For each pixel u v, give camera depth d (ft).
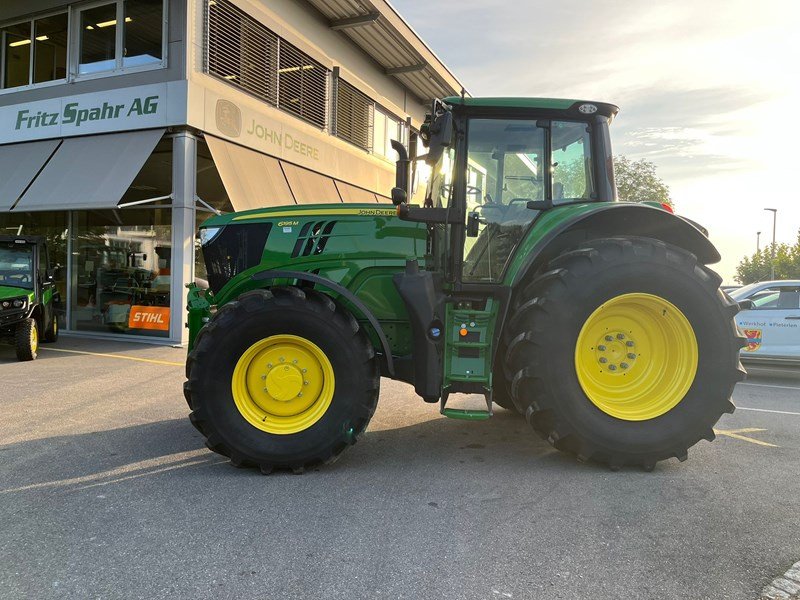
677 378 12.56
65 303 38.70
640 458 12.19
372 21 45.34
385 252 13.79
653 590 7.55
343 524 9.51
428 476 11.95
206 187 36.27
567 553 8.54
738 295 29.09
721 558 8.41
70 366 25.82
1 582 7.64
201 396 11.87
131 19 34.32
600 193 14.03
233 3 35.68
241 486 11.28
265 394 12.41
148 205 34.65
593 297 12.10
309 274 12.94
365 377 12.16
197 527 9.36
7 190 34.68
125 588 7.50
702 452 13.94
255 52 38.06
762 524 9.60
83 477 11.69
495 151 13.96
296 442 11.91
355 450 13.85
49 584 7.60
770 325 27.89
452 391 12.69
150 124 33.01
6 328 26.94
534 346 12.13
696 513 10.05
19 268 29.50
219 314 12.28
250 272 14.14
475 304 13.62
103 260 37.27
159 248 34.99
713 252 13.85
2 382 21.97
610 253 12.37
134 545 8.71
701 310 12.32
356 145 51.42
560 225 12.68
